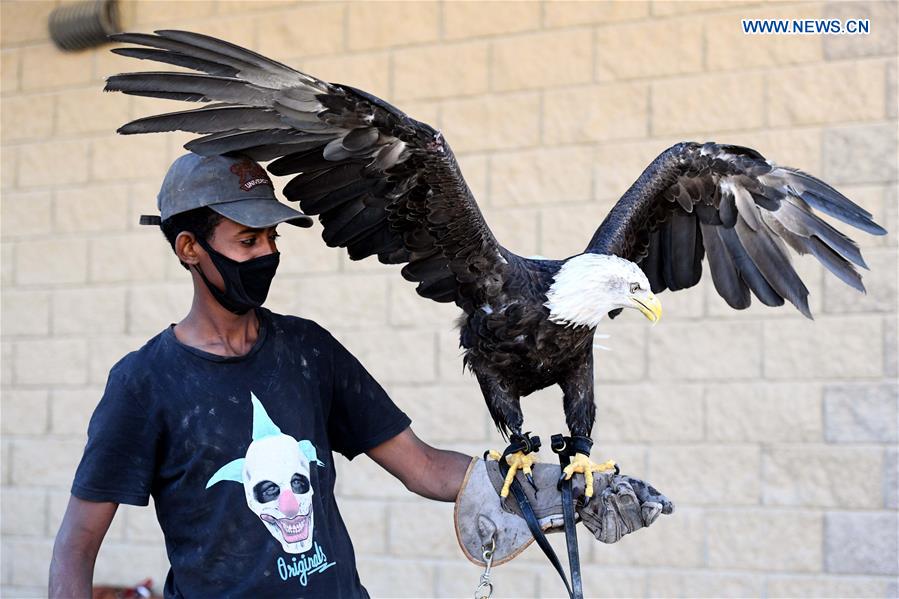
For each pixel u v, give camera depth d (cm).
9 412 1205
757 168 640
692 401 968
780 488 941
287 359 489
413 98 1070
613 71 1004
